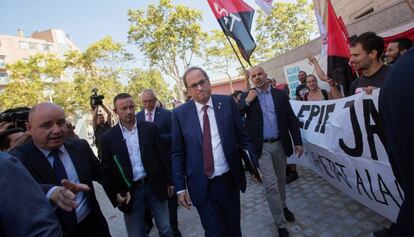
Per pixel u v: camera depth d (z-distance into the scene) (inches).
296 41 892.6
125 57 1163.3
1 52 1815.9
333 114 124.1
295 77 404.5
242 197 190.5
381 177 94.1
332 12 154.7
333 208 147.3
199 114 107.3
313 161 154.6
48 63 1074.1
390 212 97.0
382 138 91.0
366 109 97.4
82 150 95.3
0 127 110.2
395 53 130.4
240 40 173.6
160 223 125.6
